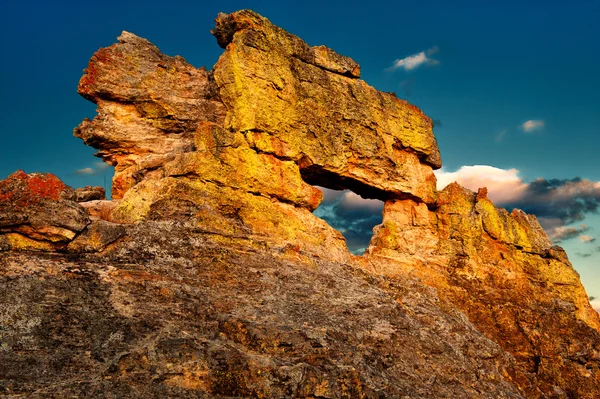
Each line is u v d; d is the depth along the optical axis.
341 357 22.06
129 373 18.11
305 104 35.62
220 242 28.73
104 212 30.36
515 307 40.91
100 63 35.72
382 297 29.91
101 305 21.05
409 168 41.91
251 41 33.75
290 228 32.97
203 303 23.39
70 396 16.30
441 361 26.69
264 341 21.38
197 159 30.34
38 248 23.30
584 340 39.44
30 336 18.75
